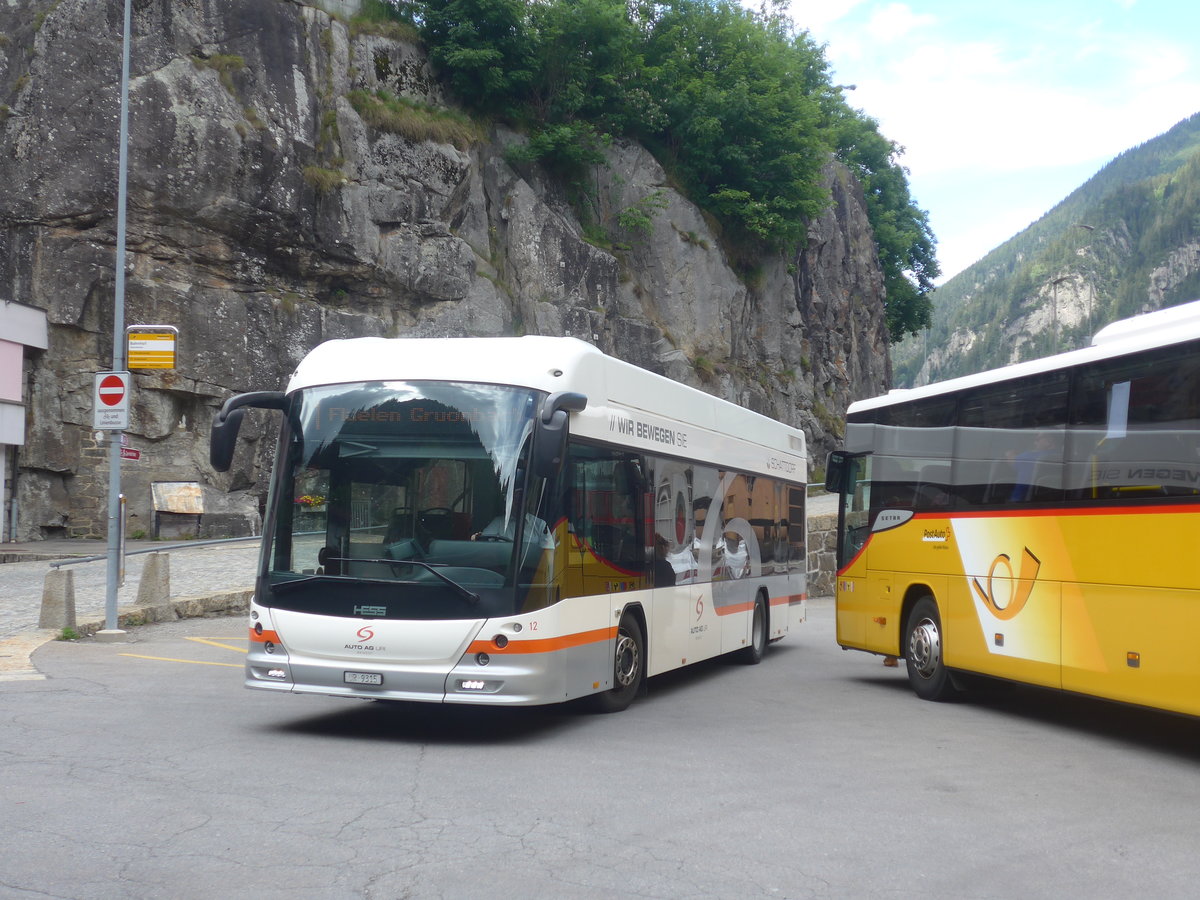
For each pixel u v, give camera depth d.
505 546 9.02
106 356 33.25
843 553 14.88
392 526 9.20
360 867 5.53
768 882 5.48
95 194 33.06
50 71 33.09
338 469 9.38
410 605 8.98
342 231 37.19
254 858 5.64
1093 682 9.88
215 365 34.38
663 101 52.72
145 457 33.41
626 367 11.34
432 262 39.28
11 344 31.58
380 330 38.28
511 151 44.59
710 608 13.71
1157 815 7.17
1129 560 9.45
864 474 14.49
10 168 32.81
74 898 4.96
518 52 45.06
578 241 44.50
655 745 9.27
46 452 32.66
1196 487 8.69
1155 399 9.23
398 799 7.02
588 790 7.43
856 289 72.19
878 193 80.56
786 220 55.34
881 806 7.18
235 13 35.84
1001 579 11.34
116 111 33.41
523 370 9.54
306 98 37.00
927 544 12.80
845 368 67.81
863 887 5.45
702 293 50.78
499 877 5.43
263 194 35.34
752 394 53.22
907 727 10.66
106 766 7.66
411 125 39.47
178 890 5.11
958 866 5.86
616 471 10.89
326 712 10.49
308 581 9.21
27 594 19.45
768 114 54.00
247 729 9.41
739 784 7.74
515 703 8.87
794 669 15.59
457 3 43.03
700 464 13.50
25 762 7.70
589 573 10.11
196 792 7.01
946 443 12.55
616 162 49.78
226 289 35.12
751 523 15.69
